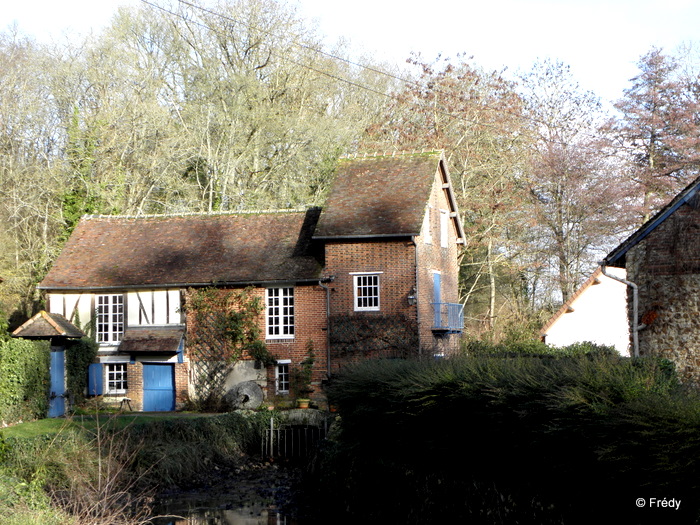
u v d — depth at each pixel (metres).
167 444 20.88
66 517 12.66
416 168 31.56
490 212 41.00
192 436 22.02
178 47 43.22
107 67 39.09
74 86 39.41
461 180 41.09
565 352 28.80
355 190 31.20
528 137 40.94
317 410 24.69
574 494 10.56
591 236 38.53
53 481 16.31
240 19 43.12
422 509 13.88
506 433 11.93
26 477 16.28
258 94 42.56
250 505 18.25
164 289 30.86
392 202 30.14
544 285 44.09
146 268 31.66
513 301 42.59
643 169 37.91
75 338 29.38
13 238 38.53
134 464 19.39
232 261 31.17
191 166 43.59
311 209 33.09
